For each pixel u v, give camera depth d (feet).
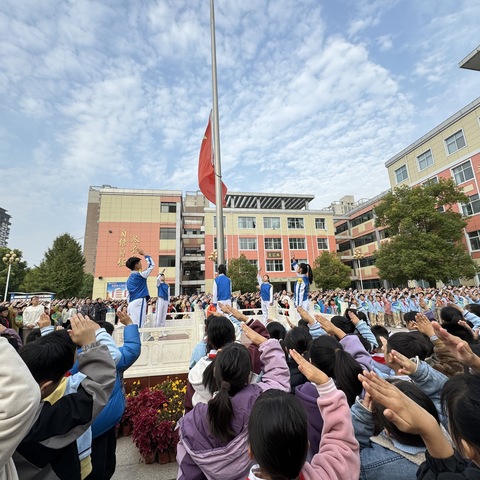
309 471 4.13
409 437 4.52
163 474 10.96
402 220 72.38
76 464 5.10
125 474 11.00
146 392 14.42
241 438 5.19
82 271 114.01
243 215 130.21
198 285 134.21
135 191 116.98
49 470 4.60
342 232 151.23
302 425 3.91
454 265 66.74
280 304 53.57
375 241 132.16
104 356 5.60
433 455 3.72
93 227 186.80
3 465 3.36
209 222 126.62
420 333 9.10
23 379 3.52
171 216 118.11
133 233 113.19
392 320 53.67
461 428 3.54
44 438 4.52
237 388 6.02
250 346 9.38
